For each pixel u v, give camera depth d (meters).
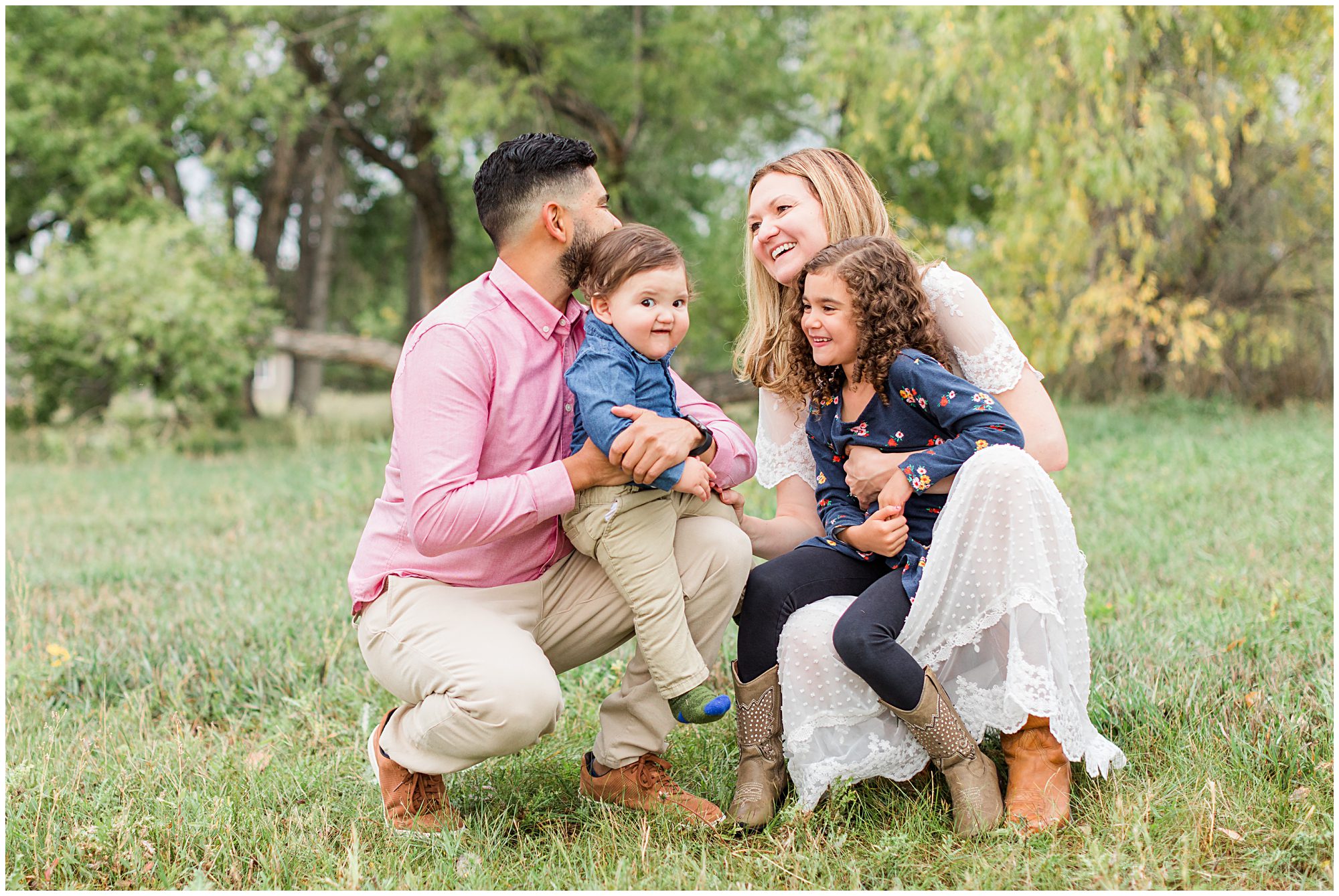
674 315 2.38
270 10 12.30
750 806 2.37
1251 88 9.28
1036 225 9.16
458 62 12.68
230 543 5.76
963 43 9.04
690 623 2.49
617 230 2.38
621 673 3.32
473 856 2.23
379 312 21.47
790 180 2.68
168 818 2.45
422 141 13.56
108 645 3.84
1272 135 10.36
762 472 2.90
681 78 12.54
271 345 12.74
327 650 3.64
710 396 11.16
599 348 2.35
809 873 2.13
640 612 2.36
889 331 2.40
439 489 2.23
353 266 20.64
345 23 12.73
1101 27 8.05
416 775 2.42
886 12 10.06
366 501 6.88
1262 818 2.22
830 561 2.52
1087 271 10.12
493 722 2.24
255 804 2.57
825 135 13.83
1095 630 3.50
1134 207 9.49
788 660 2.39
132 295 11.32
